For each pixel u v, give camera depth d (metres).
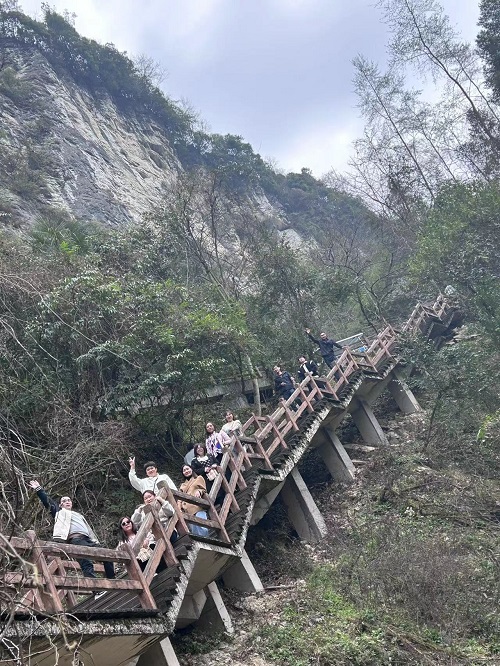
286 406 14.47
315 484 16.62
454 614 10.80
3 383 13.03
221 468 11.26
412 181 30.30
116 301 15.23
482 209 20.98
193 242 23.58
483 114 28.91
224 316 17.92
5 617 6.15
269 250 24.58
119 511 12.85
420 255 22.16
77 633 6.67
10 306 14.26
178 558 8.98
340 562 12.32
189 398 15.65
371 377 18.36
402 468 15.90
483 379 16.72
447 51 29.16
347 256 29.14
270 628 10.45
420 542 12.62
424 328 22.36
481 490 14.74
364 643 10.06
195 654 9.98
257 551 13.35
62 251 16.67
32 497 9.47
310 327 23.14
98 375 14.35
